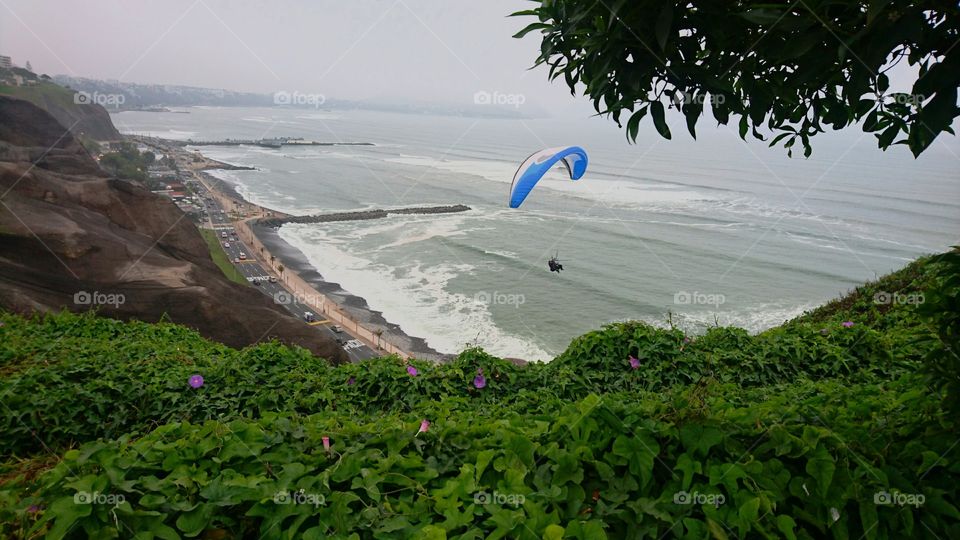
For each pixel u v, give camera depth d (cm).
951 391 263
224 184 9656
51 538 220
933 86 204
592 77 251
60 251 2100
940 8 193
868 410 330
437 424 328
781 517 246
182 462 266
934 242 6053
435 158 14575
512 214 7762
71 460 264
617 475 273
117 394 586
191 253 3039
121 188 2950
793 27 202
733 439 277
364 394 640
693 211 7944
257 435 286
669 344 700
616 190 9744
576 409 317
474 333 3647
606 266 5172
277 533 238
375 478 261
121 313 1984
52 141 3875
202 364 709
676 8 221
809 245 6019
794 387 546
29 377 575
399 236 6425
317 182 10381
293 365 702
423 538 229
